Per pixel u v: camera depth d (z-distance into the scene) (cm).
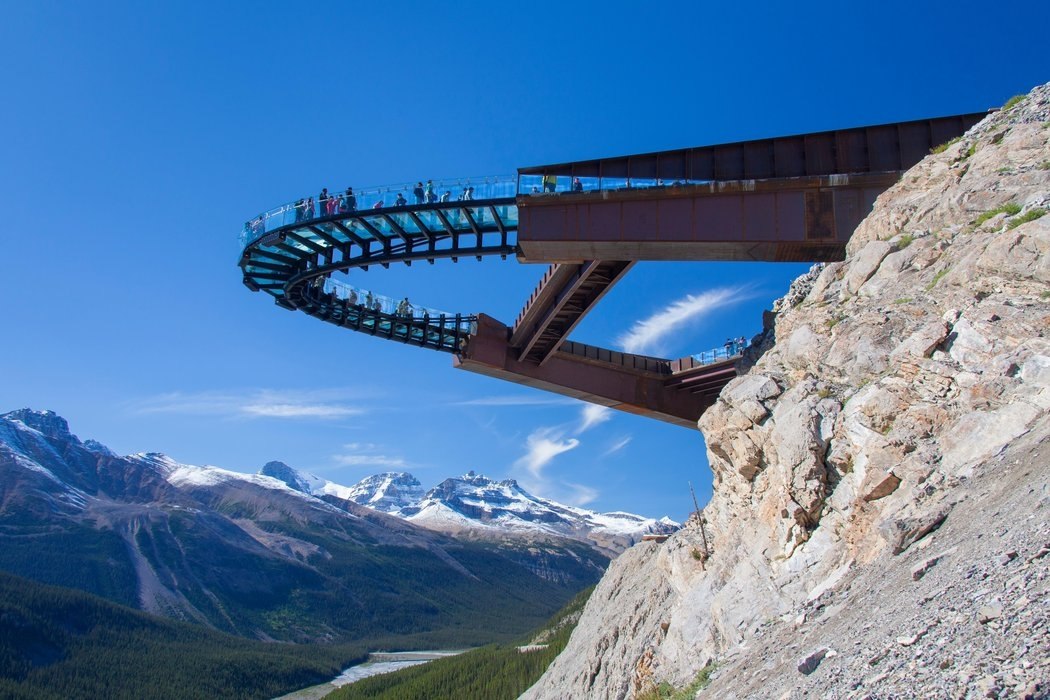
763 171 4178
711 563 3347
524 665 17388
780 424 2695
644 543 6819
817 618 1792
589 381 6888
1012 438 1870
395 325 6538
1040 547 1215
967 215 2672
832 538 2373
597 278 5416
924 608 1300
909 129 4044
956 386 2148
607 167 4362
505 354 6656
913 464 2086
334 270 5525
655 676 3209
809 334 2925
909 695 1070
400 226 5106
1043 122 2761
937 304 2480
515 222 4988
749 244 4038
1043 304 2131
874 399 2339
